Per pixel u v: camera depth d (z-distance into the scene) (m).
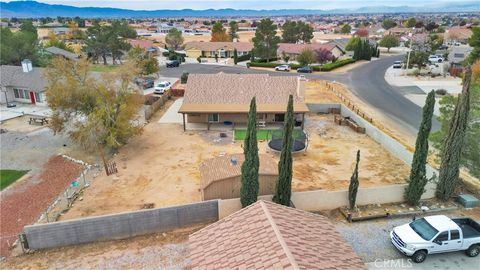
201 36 174.12
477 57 62.84
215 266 11.98
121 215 19.41
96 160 30.70
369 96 53.31
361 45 96.12
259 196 21.61
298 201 21.62
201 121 39.84
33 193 25.77
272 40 85.19
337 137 35.88
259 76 41.91
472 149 22.59
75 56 78.44
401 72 75.69
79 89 31.64
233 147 33.25
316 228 14.02
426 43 93.75
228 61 93.06
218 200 20.69
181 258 17.98
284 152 19.83
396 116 43.09
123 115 30.84
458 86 60.09
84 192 25.09
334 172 28.11
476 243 17.58
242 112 37.28
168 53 98.94
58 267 17.52
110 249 18.84
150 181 26.61
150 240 19.55
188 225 20.69
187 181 26.56
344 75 72.06
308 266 11.06
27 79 47.69
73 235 19.08
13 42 63.62
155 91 54.47
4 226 21.83
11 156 31.92
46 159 31.41
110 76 31.83
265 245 12.12
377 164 29.56
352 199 21.61
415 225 18.27
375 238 19.25
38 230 18.61
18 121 41.28
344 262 12.33
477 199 22.67
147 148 33.03
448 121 24.25
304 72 74.56
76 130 33.25
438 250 17.33
